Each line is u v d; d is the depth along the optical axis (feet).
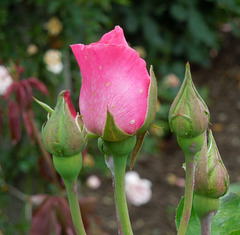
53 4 8.41
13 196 8.29
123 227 2.35
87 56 2.14
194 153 2.23
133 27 14.85
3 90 6.77
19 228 7.90
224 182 2.31
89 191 11.40
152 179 12.01
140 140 2.38
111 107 2.15
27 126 5.74
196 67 17.01
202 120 2.15
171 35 15.78
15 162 8.62
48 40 8.86
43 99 8.66
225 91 15.78
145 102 2.19
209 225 2.40
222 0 14.14
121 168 2.29
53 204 5.11
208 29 15.29
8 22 8.69
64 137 2.09
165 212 10.87
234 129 13.93
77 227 2.27
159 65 15.25
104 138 2.19
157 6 15.07
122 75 2.14
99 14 9.53
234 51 17.57
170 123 2.21
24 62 8.53
